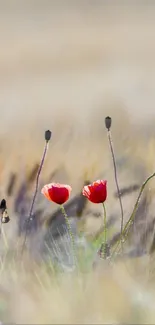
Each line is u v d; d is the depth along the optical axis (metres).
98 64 14.26
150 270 3.62
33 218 3.82
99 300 3.50
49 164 4.23
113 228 3.78
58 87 11.93
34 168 3.96
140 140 4.66
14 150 4.41
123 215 3.86
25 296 3.52
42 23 22.55
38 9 24.77
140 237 3.76
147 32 19.09
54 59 15.50
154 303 3.50
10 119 7.53
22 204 3.88
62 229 3.78
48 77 13.22
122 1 24.27
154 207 3.90
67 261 3.65
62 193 3.59
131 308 3.48
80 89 11.30
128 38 18.11
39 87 12.08
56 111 8.60
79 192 3.92
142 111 7.85
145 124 5.61
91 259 3.61
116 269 3.58
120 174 4.21
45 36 19.75
